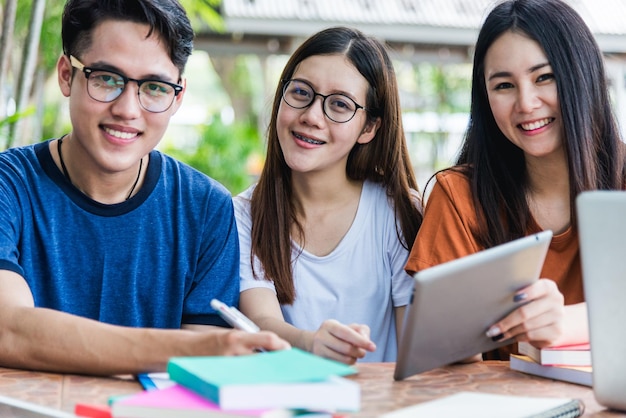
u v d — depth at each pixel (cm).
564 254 183
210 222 181
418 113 862
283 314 199
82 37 158
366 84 197
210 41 606
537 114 175
